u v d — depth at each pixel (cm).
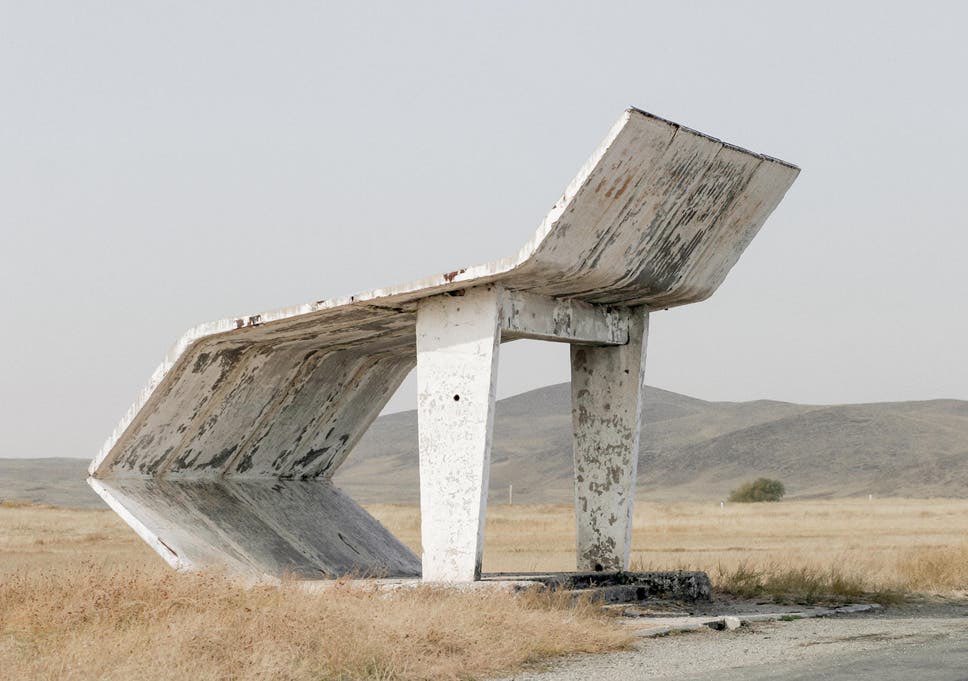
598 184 1227
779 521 5466
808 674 863
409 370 1956
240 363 1683
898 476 15175
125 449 1669
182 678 793
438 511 1367
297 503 1906
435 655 908
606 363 1573
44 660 865
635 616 1281
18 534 3538
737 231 1462
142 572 1232
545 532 4397
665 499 15725
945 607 1462
